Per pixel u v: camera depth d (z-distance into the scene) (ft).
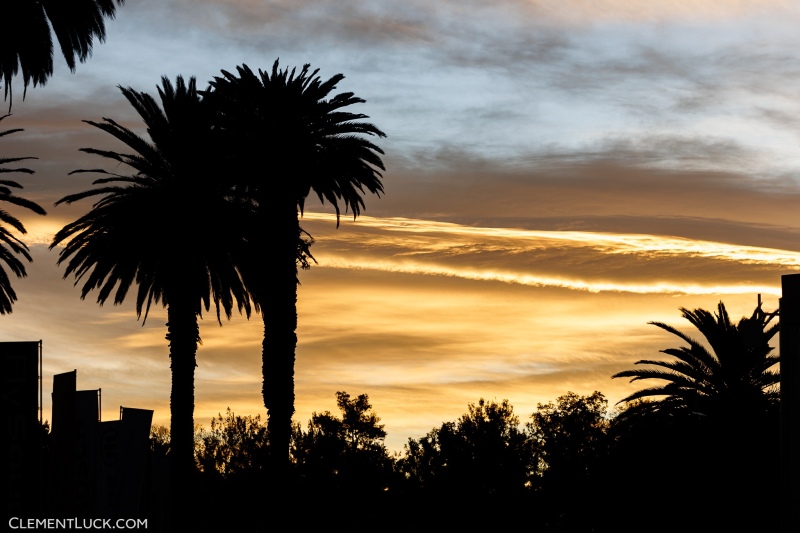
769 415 161.68
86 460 97.86
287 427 172.55
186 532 159.53
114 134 166.30
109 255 162.91
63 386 96.89
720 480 164.66
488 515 361.51
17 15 100.53
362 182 182.50
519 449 370.53
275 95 170.30
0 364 86.63
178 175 167.12
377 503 357.41
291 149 169.37
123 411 103.76
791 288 121.08
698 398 165.27
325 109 176.04
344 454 352.28
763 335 167.12
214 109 169.07
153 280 171.01
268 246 170.19
